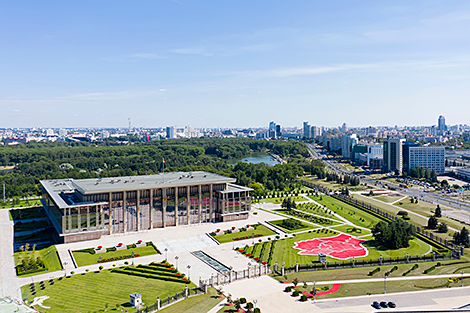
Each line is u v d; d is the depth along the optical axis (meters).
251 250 175.75
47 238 192.12
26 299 122.06
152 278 142.38
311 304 121.12
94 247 175.50
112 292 129.00
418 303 122.12
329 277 144.38
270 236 199.88
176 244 183.50
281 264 157.75
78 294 127.12
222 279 140.88
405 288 133.62
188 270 150.00
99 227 189.00
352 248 179.75
